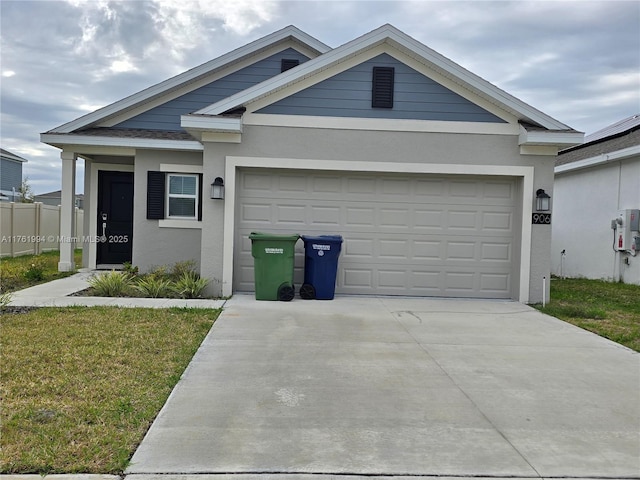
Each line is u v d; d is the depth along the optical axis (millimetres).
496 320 8625
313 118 10031
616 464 3861
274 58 13898
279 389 5211
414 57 9992
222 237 10039
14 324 7316
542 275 10172
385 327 7883
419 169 10125
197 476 3539
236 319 8078
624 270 14328
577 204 16625
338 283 10523
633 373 6000
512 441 4199
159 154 12750
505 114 10094
